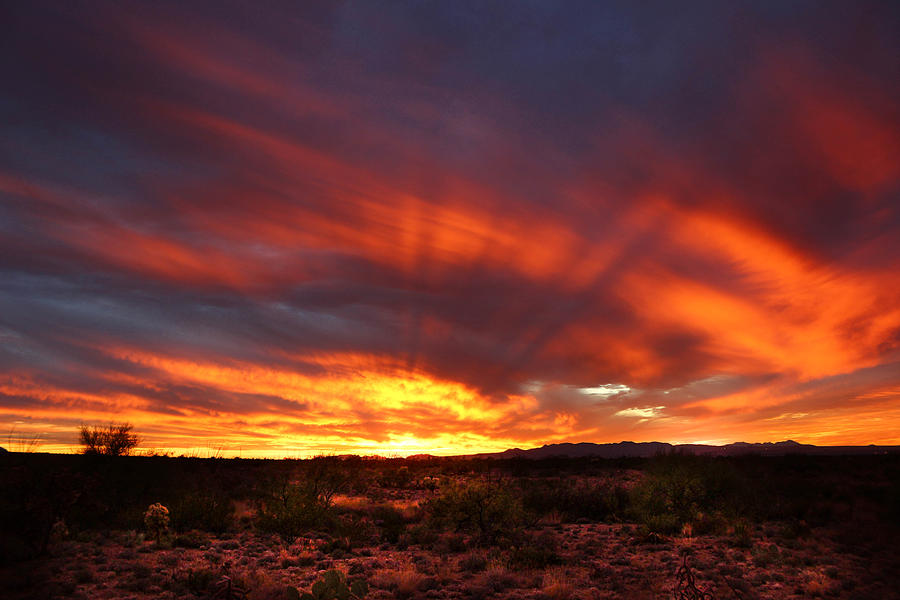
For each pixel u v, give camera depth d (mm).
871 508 22578
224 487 28969
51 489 15359
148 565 13281
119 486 22516
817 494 25500
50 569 12398
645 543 17141
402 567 13516
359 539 17312
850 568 13727
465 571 13570
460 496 19047
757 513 21219
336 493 28516
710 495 22703
